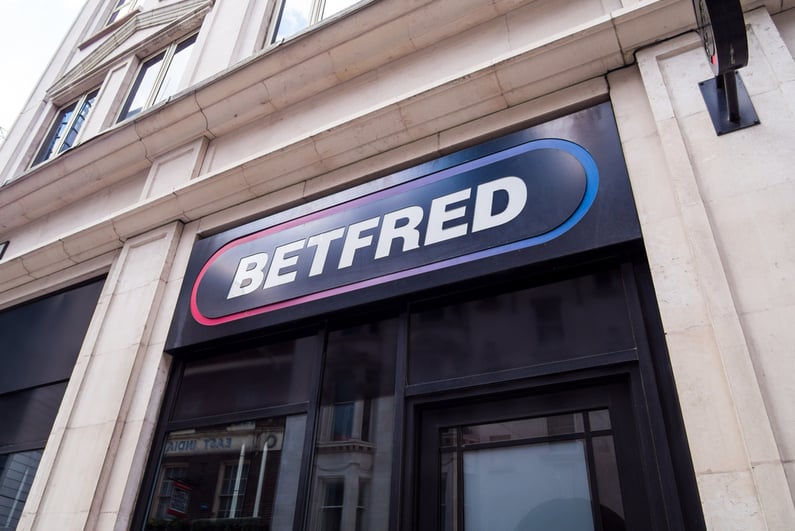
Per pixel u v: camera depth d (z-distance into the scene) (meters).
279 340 4.53
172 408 4.73
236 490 4.06
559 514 2.95
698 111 3.38
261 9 7.47
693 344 2.78
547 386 3.24
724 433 2.54
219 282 4.95
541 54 4.06
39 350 6.12
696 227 3.00
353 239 4.36
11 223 7.62
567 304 3.44
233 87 5.82
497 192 3.88
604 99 3.97
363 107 5.14
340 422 3.87
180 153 6.20
